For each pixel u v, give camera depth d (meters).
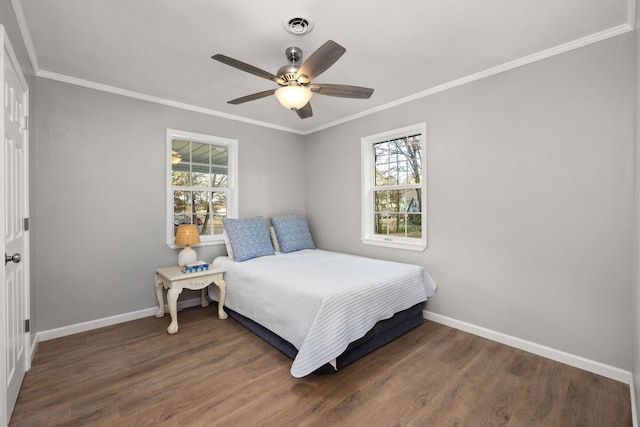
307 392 1.85
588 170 2.07
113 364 2.17
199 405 1.73
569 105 2.14
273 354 2.33
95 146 2.81
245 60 2.37
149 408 1.70
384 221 3.57
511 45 2.17
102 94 2.84
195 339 2.58
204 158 3.64
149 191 3.13
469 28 1.96
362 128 3.66
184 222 3.48
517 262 2.42
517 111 2.39
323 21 1.88
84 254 2.76
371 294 2.28
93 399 1.77
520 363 2.19
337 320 2.01
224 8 1.75
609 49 1.98
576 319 2.14
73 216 2.70
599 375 2.03
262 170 4.07
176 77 2.68
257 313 2.58
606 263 2.02
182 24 1.92
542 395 1.82
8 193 1.62
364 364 2.18
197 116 3.46
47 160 2.56
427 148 3.00
